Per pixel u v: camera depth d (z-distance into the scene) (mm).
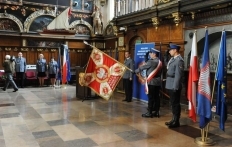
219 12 6008
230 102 5840
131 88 7512
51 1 12164
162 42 7895
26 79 11477
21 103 7098
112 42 12453
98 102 7359
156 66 5566
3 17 11047
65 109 6336
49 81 11797
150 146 3771
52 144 3816
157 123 5082
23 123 4988
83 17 13109
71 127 4734
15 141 3941
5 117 5453
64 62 10734
